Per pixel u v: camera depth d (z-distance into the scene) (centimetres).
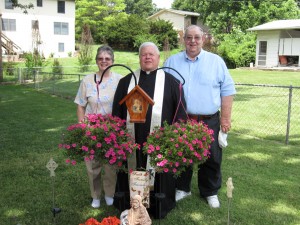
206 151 313
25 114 939
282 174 496
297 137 705
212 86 377
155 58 345
